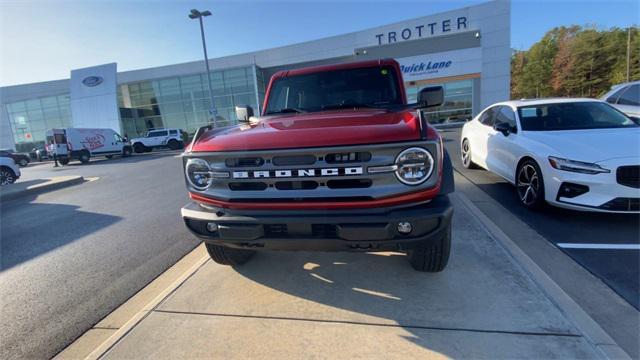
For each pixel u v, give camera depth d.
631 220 4.07
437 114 28.06
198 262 3.56
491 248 3.40
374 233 2.22
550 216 4.36
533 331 2.20
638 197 3.71
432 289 2.75
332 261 3.37
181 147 30.11
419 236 2.25
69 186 10.78
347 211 2.29
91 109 34.19
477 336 2.18
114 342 2.36
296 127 2.61
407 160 2.22
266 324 2.45
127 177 11.82
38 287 3.44
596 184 3.86
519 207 4.79
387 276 3.01
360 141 2.23
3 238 5.24
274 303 2.72
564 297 2.56
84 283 3.46
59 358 2.35
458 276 2.91
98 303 3.04
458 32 27.17
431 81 28.02
